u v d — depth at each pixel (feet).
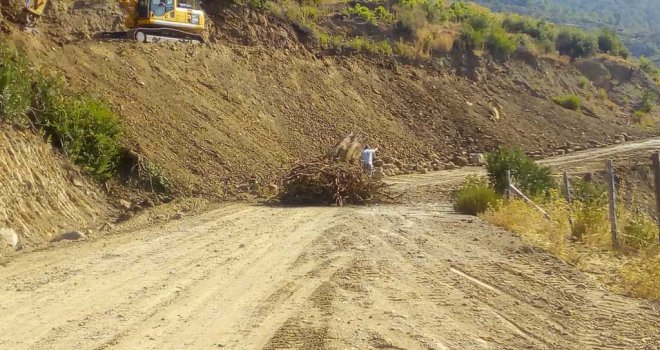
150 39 98.17
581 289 31.17
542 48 199.21
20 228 45.75
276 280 32.19
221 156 78.59
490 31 178.70
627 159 126.11
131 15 98.94
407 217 56.54
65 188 55.31
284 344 22.81
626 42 555.69
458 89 153.17
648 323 26.03
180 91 88.12
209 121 85.20
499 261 36.83
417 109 137.80
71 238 46.03
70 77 72.59
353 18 156.66
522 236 45.19
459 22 181.68
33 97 58.39
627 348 23.16
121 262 36.63
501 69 172.55
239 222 52.85
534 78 179.22
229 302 28.27
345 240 43.52
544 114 163.63
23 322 25.49
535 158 134.41
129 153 65.26
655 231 43.83
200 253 39.27
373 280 32.01
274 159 88.22
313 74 124.77
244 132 90.43
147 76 84.94
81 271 34.30
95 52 82.43
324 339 23.15
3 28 70.59
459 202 61.31
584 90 195.93
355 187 69.31
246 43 124.57
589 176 109.09
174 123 78.95
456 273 33.94
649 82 218.59
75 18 94.43
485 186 68.85
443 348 22.62
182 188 67.10
